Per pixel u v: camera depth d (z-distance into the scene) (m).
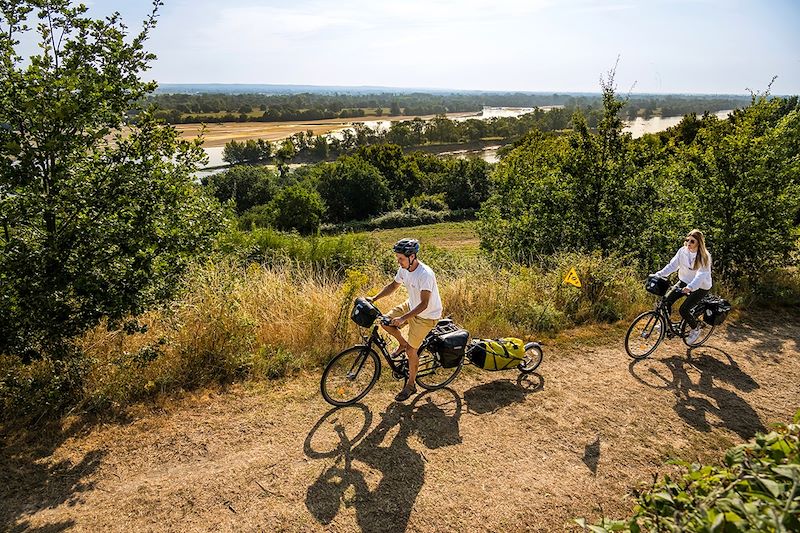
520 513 3.74
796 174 9.41
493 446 4.54
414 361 5.09
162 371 5.27
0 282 4.23
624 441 4.72
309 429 4.66
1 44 4.32
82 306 4.56
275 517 3.57
